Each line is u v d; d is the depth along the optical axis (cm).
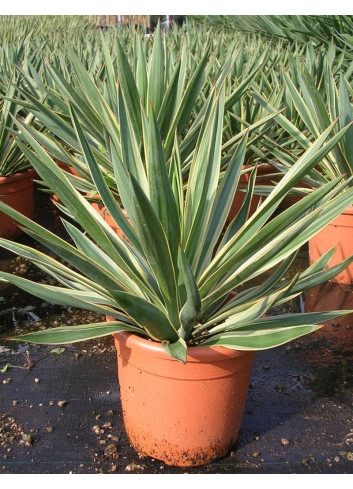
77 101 282
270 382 227
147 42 529
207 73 315
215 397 166
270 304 157
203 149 172
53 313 282
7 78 422
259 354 248
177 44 586
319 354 248
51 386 221
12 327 267
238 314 169
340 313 165
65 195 158
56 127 303
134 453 184
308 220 148
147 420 173
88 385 222
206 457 177
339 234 308
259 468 179
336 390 222
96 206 307
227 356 156
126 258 175
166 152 279
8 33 795
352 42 584
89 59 510
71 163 298
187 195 173
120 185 171
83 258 149
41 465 179
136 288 178
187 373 159
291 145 396
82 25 1108
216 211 182
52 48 601
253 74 300
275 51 566
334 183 142
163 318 154
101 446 188
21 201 367
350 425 201
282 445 189
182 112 279
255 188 329
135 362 165
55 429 196
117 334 164
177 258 155
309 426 200
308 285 175
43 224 416
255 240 149
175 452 175
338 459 183
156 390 165
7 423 198
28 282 161
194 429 170
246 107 393
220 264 166
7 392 216
